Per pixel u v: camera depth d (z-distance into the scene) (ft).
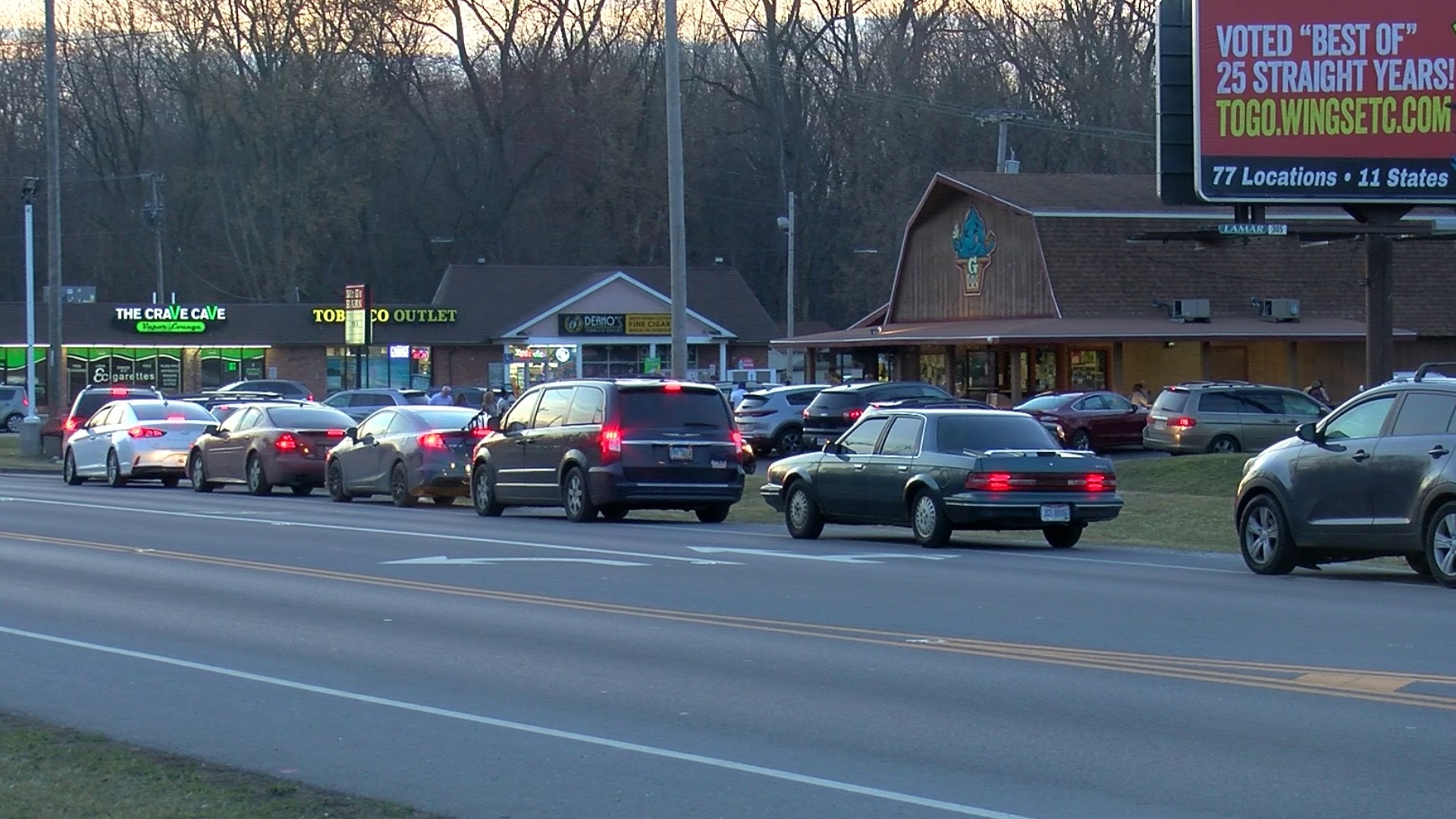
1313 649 65.00
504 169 441.68
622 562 99.60
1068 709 54.08
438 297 382.42
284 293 415.03
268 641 69.67
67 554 105.19
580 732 51.52
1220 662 62.18
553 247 440.86
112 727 52.80
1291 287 273.54
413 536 118.73
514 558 101.91
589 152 435.53
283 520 134.82
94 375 365.61
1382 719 51.80
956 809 41.78
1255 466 95.25
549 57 440.04
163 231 449.48
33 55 443.32
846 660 63.82
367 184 436.76
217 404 246.27
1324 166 161.99
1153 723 51.80
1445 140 161.68
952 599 81.25
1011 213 274.57
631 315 377.30
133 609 79.61
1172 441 207.82
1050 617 74.64
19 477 217.97
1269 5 160.86
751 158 442.91
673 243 162.09
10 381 367.04
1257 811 41.27
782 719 53.16
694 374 365.81
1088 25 396.57
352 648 67.51
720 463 133.80
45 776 44.88
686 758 47.78
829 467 118.52
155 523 130.72
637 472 131.03
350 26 416.87
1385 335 164.86
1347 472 89.15
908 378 301.43
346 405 280.31
